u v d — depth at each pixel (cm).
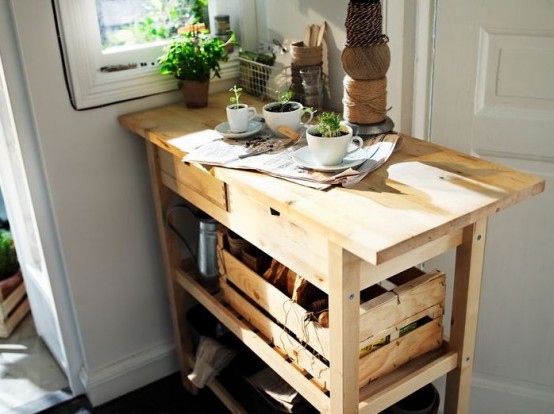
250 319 199
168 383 266
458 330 173
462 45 189
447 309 220
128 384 261
